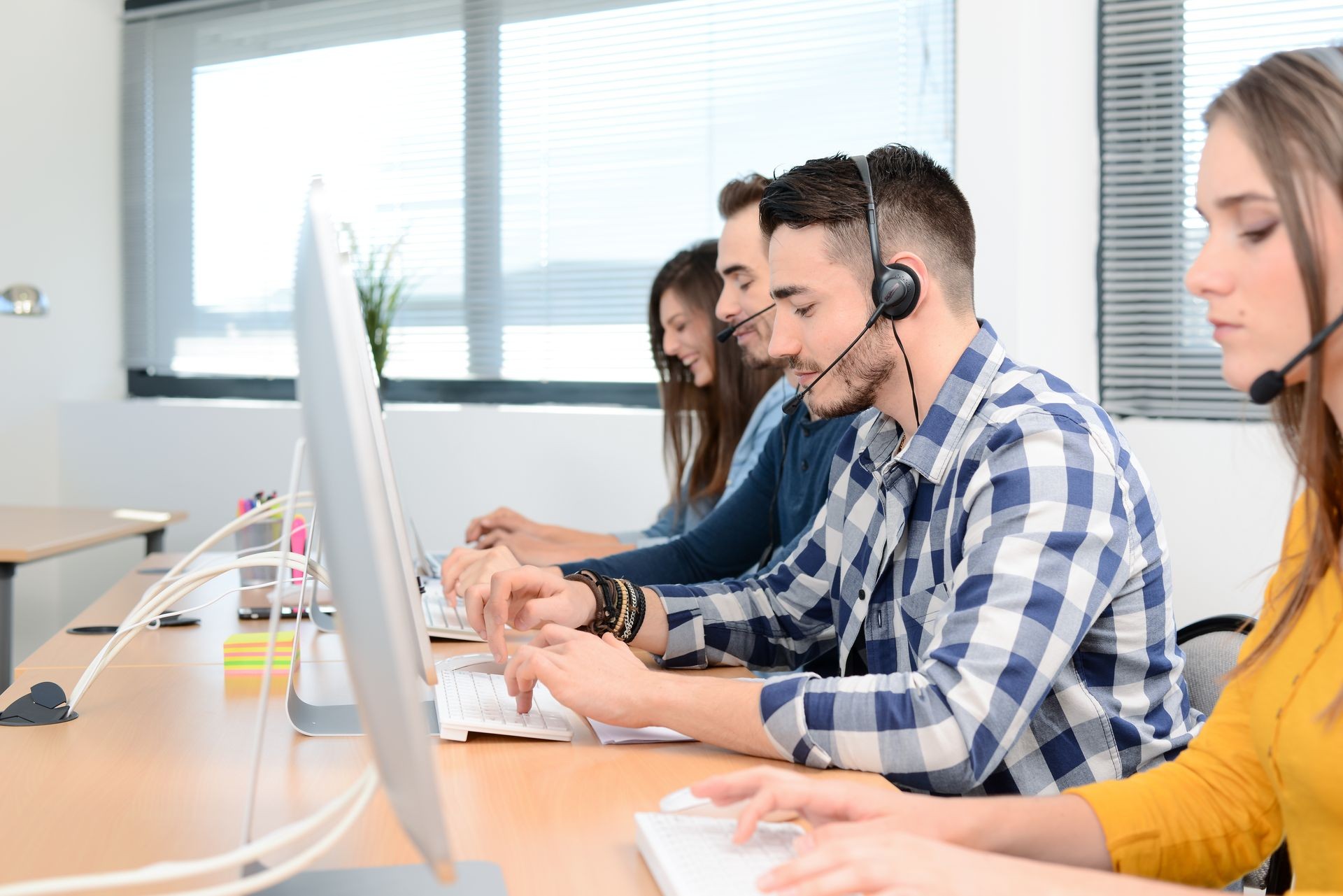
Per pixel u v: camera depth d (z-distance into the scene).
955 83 2.60
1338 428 0.78
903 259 1.19
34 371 3.73
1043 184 2.53
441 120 3.52
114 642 1.20
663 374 2.43
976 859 0.69
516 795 0.92
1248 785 0.89
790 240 1.23
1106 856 0.86
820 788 0.81
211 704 1.22
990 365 1.19
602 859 0.79
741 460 2.13
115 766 1.00
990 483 1.08
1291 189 0.71
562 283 3.38
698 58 3.17
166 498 3.72
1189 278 0.77
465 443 3.27
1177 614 2.39
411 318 3.57
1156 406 2.55
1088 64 2.57
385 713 0.50
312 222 0.57
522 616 1.39
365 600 0.50
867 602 1.28
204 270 3.91
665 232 3.23
